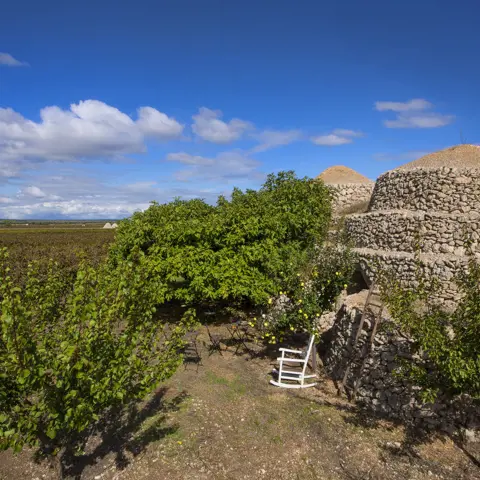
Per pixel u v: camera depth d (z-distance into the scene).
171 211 12.30
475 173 10.83
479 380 4.99
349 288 11.71
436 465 5.75
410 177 12.37
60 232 50.62
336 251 8.81
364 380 7.50
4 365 3.78
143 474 5.50
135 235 11.99
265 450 6.03
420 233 10.52
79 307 4.04
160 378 4.79
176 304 14.20
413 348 6.23
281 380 8.39
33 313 4.53
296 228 11.73
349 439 6.31
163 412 7.01
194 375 8.58
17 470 5.69
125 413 7.00
